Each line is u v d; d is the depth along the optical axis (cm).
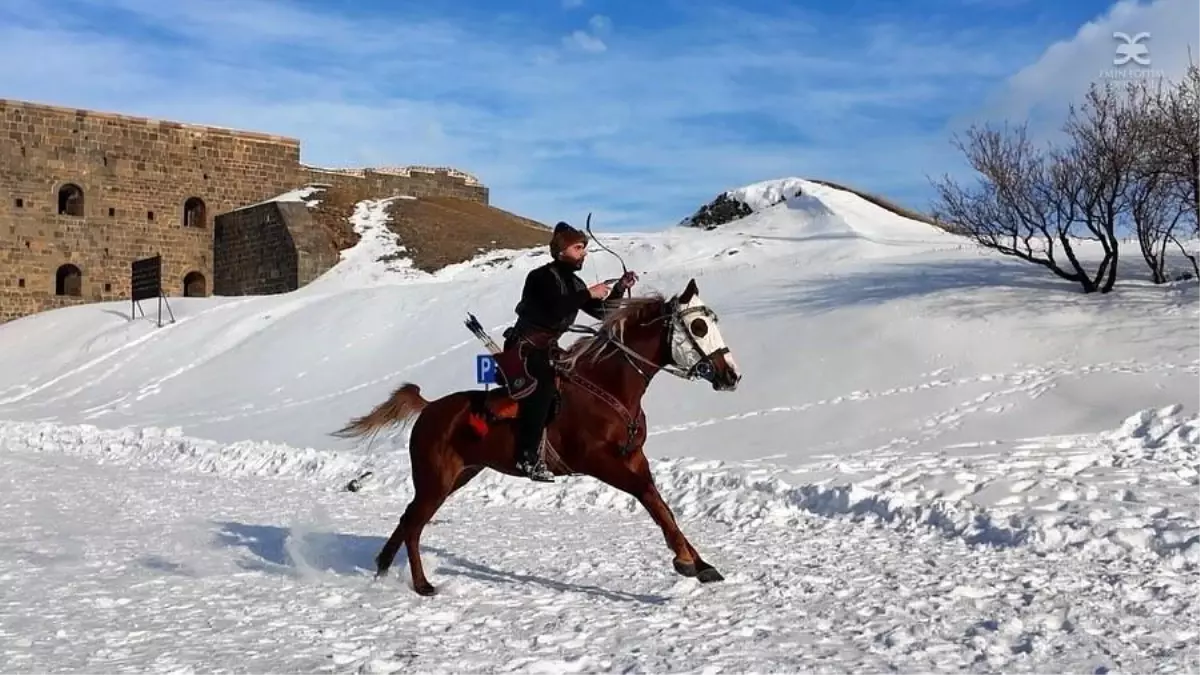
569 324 852
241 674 621
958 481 1208
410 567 883
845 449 1514
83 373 3594
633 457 817
